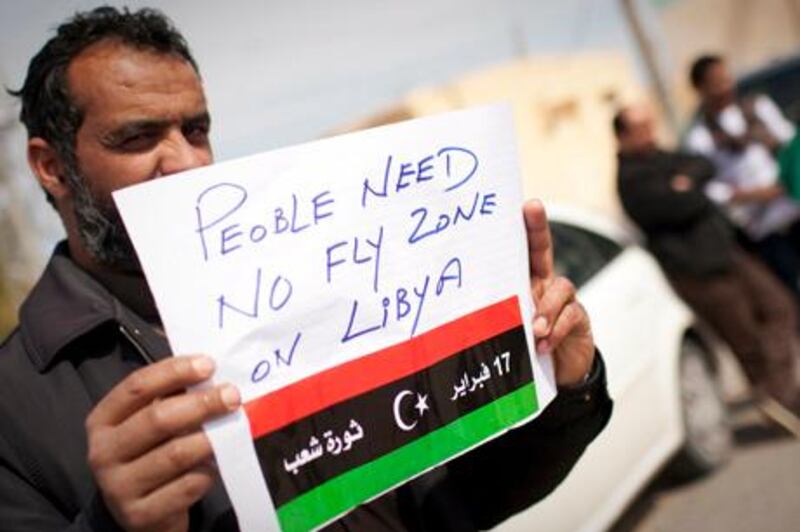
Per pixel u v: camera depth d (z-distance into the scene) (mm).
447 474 1538
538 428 1427
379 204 1209
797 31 20703
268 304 1102
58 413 1243
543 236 1367
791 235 5086
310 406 1120
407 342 1224
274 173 1127
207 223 1068
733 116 5066
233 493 1036
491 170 1312
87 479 1210
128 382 980
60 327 1273
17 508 1216
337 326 1159
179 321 1039
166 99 1221
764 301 4461
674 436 4020
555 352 1395
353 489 1146
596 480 3340
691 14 19203
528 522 2904
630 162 4562
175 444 976
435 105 11344
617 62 14305
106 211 1239
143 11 1276
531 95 12617
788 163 4809
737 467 4371
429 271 1251
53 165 1324
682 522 3889
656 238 4512
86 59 1216
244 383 1066
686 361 4359
